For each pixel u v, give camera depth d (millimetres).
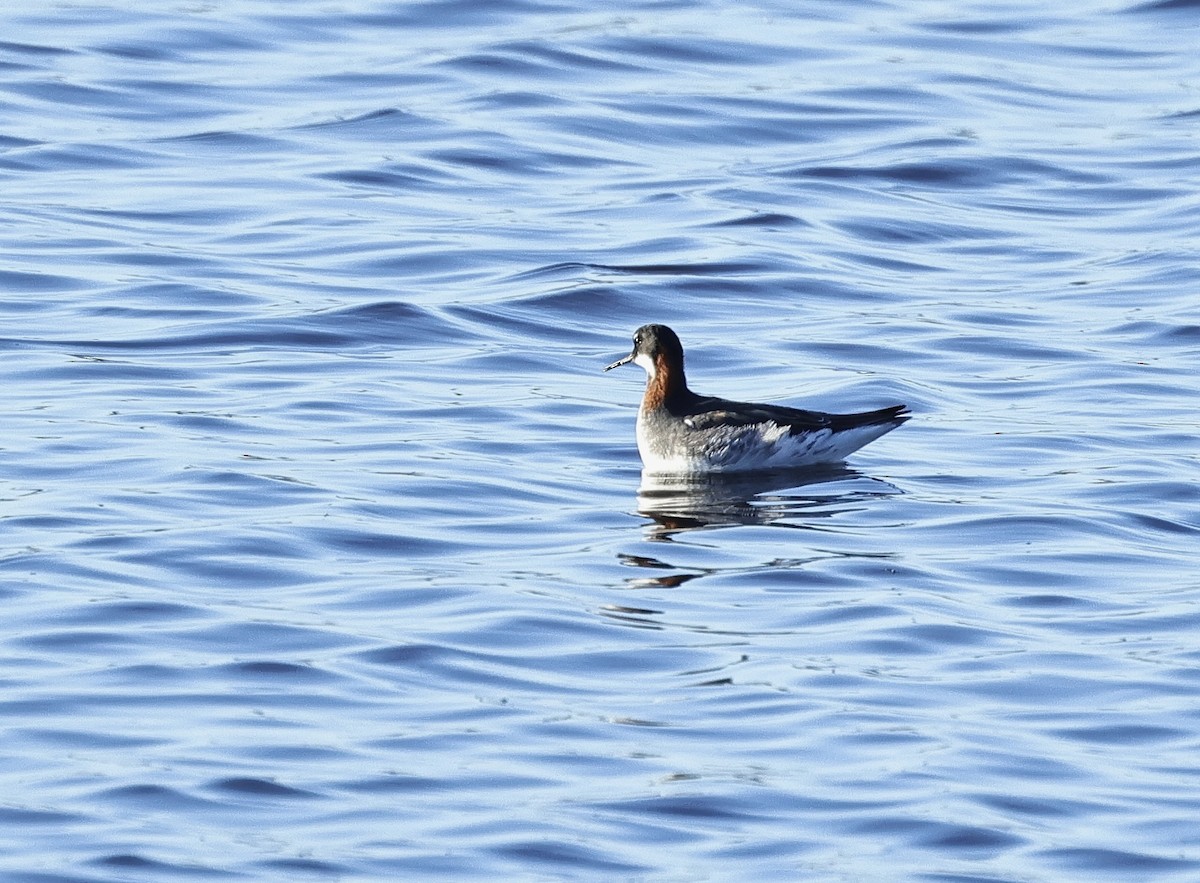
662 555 16641
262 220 27875
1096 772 12234
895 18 39000
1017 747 12586
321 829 11359
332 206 28547
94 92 33094
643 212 28734
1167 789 12008
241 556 16141
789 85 34781
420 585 15617
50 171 29625
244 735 12602
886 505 18203
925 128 32844
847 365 22984
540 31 37125
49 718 12781
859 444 19625
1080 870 10992
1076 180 30625
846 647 14383
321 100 33250
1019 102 34312
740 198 29422
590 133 32156
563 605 15203
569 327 24391
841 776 12125
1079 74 35938
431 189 29547
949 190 30203
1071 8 39719
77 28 36312
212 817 11469
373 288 25312
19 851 10992
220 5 38156
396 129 31938
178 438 19641
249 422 20328
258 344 23203
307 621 14695
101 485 18000
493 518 17641
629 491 18766
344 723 12852
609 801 11750
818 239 27781
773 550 16797
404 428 20422
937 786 11984
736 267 26469
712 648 14352
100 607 14820
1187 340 23875
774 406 19812
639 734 12750
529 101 33438
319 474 18594
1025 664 14047
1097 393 22000
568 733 12742
